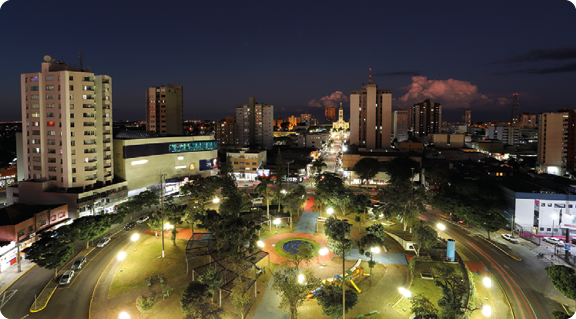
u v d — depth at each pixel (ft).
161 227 223.30
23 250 205.67
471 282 164.66
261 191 317.83
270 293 170.40
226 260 180.24
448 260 203.51
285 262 208.74
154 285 178.50
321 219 295.69
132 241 244.42
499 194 289.33
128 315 147.74
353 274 185.68
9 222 214.90
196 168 436.35
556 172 549.54
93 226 220.43
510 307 160.97
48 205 261.24
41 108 293.02
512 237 247.09
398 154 540.93
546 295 172.65
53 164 295.28
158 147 383.65
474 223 259.39
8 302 162.91
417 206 250.78
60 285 178.09
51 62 301.22
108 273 193.26
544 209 257.14
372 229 201.16
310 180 509.76
